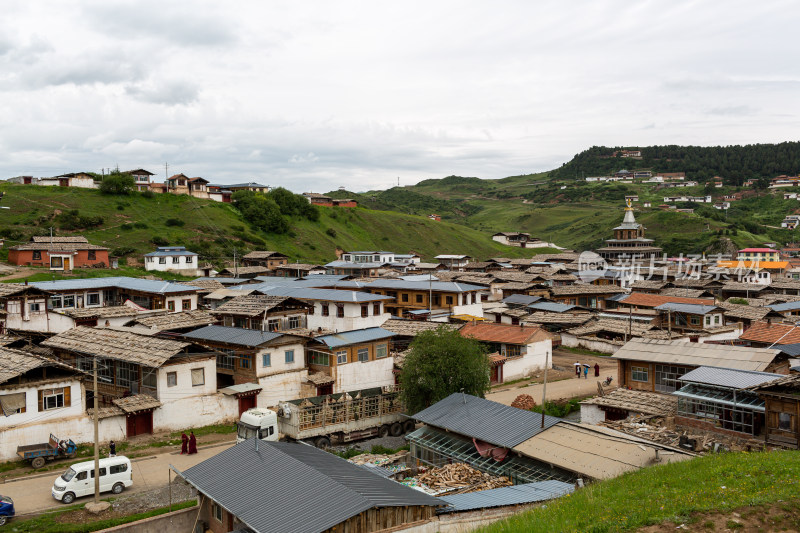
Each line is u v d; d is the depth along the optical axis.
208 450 42.78
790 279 129.12
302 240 180.50
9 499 30.88
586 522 18.75
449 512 24.11
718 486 20.62
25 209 139.50
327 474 24.12
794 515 17.34
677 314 85.62
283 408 44.62
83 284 78.31
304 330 65.81
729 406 37.41
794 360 51.34
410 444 40.50
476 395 47.75
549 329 89.12
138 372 47.91
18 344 53.75
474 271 151.00
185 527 30.08
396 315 95.38
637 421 42.19
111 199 158.50
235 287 92.25
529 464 33.34
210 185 193.12
